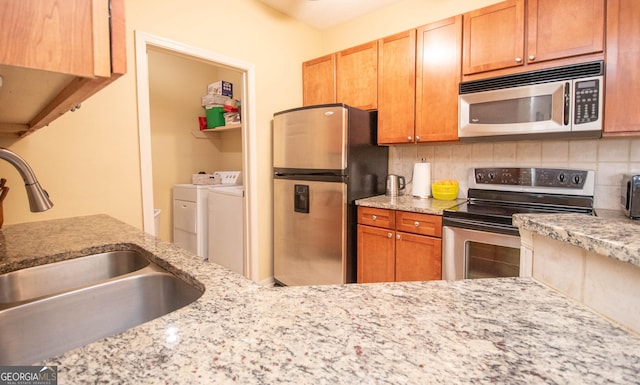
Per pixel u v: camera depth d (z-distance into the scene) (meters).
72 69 0.42
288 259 2.62
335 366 0.39
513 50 1.84
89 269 1.07
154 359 0.41
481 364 0.40
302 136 2.43
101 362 0.41
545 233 0.62
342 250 2.28
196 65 3.65
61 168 1.61
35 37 0.39
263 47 2.59
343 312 0.54
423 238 2.00
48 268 0.99
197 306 0.57
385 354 0.42
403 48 2.30
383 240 2.21
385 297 0.60
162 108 3.39
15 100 0.69
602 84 1.57
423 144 2.49
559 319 0.50
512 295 0.60
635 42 1.50
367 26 2.80
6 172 1.45
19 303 0.69
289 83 2.84
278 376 0.38
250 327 0.49
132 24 1.82
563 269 0.59
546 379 0.37
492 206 2.05
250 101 2.52
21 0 0.38
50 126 1.57
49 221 1.52
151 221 1.91
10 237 1.21
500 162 2.23
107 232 1.30
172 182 3.48
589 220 0.65
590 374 0.38
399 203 2.20
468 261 1.85
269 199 2.75
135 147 1.85
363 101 2.55
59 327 0.74
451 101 2.10
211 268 0.82
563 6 1.68
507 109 1.85
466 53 2.01
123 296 0.83
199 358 0.41
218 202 2.92
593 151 1.88
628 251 0.45
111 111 1.76
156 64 3.33
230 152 3.74
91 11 0.43
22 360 0.68
